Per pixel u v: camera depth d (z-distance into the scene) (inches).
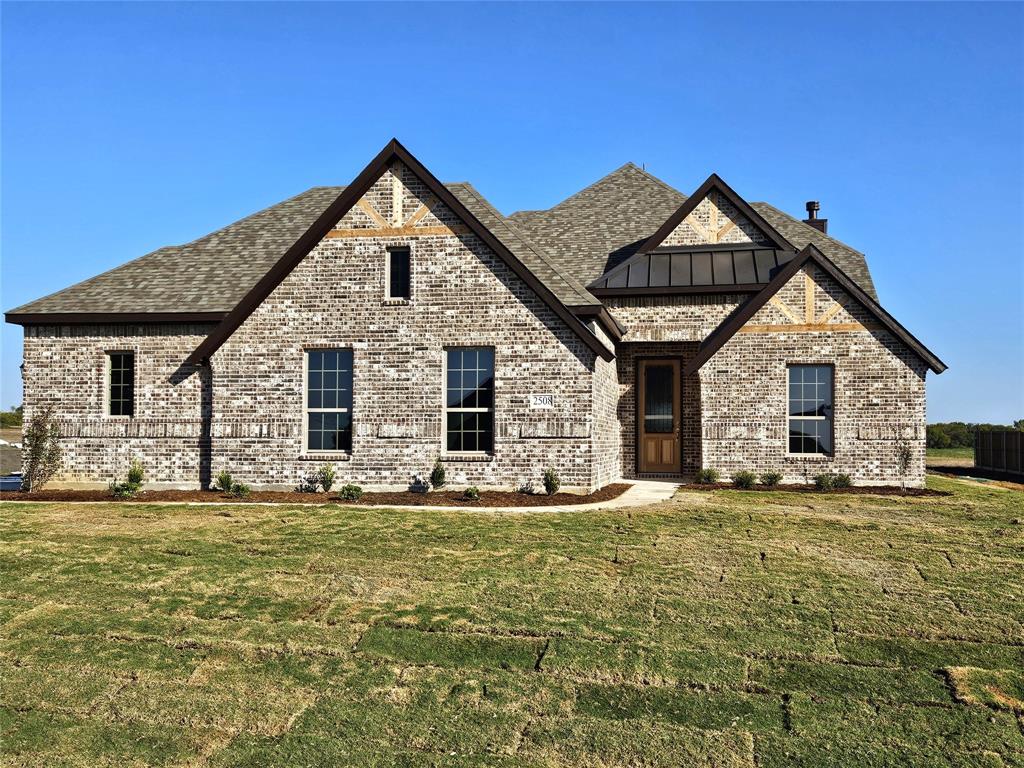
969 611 365.4
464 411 716.7
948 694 283.4
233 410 738.8
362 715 271.7
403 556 462.9
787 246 880.9
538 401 700.0
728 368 791.7
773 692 285.7
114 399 800.9
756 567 435.5
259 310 740.0
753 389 787.4
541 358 700.7
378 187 728.3
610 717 269.0
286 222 911.7
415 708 276.5
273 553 471.5
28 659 319.9
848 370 774.5
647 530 525.7
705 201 910.4
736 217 905.5
